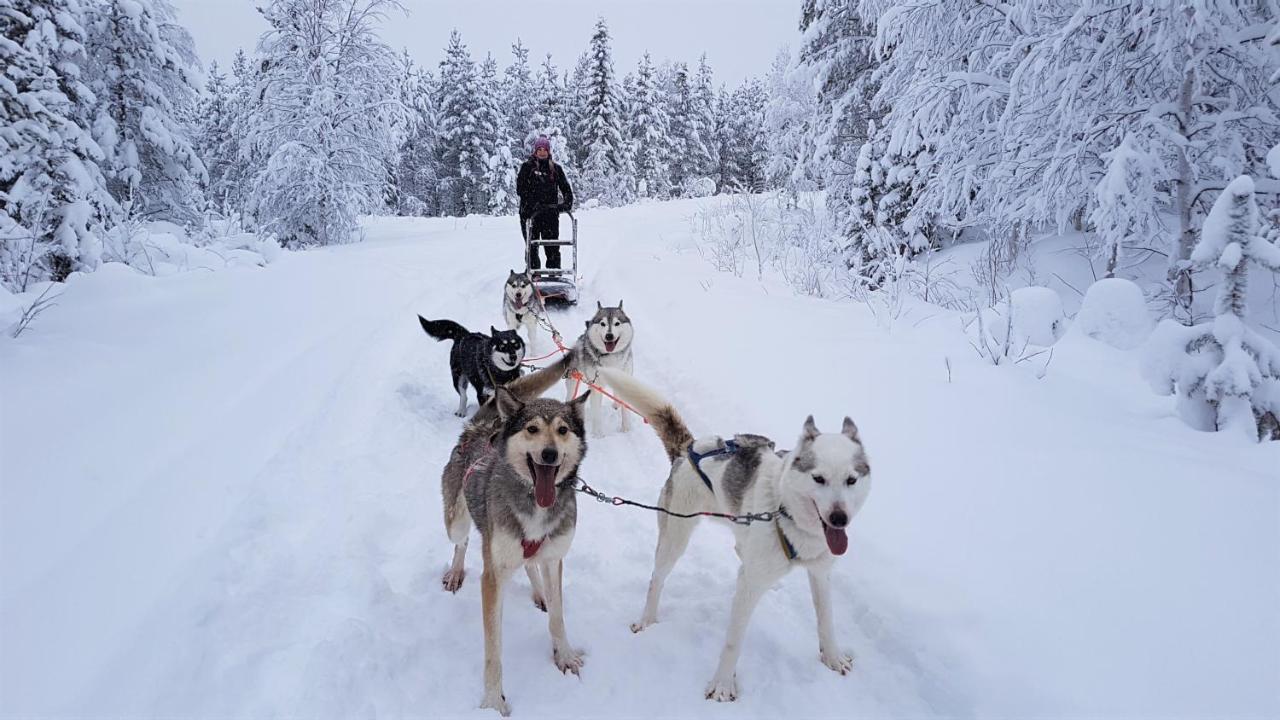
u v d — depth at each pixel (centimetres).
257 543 373
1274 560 293
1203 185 734
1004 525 351
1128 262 859
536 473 297
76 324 673
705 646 336
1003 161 884
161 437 470
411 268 1305
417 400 652
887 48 1204
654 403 365
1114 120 770
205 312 787
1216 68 743
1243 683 237
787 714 289
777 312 865
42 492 377
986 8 962
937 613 305
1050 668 262
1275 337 623
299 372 651
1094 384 530
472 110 4162
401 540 410
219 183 3014
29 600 296
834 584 360
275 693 269
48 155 1014
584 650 332
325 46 2097
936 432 469
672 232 1952
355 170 2138
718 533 443
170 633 295
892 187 1180
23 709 245
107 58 1600
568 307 1094
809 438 290
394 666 303
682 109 5050
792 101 1972
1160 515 336
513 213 3984
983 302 851
